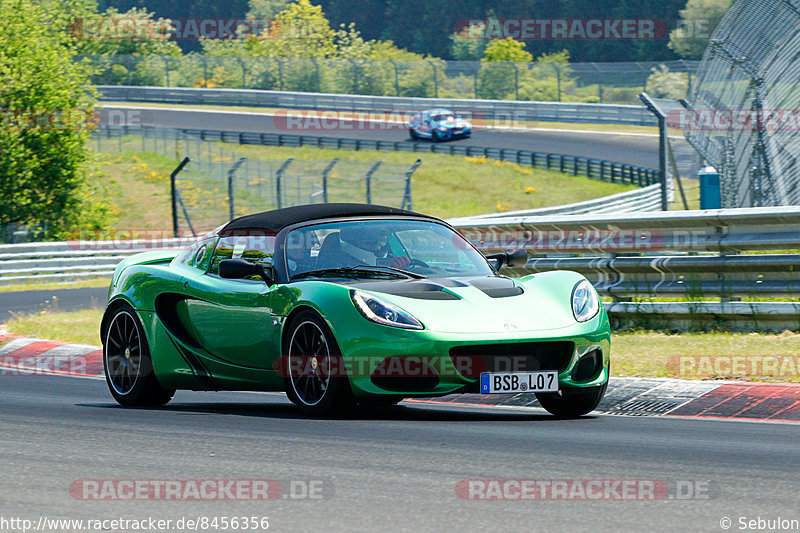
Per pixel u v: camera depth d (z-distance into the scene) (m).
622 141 190.12
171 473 15.43
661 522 12.19
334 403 21.16
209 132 197.00
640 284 35.69
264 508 13.11
